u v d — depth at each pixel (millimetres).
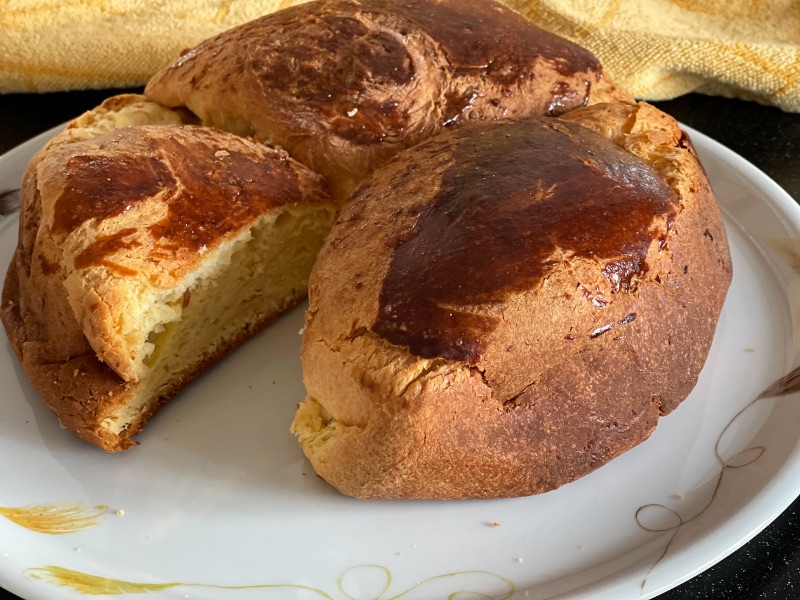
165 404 259
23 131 375
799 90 377
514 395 214
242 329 276
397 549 219
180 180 254
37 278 250
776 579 217
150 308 242
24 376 264
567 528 223
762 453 235
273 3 379
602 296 218
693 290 239
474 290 210
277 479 238
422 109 279
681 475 234
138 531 224
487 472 217
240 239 258
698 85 394
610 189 231
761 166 367
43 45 367
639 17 387
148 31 369
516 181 231
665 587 203
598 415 223
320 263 239
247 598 208
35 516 225
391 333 210
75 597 203
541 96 288
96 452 245
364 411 212
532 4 381
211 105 292
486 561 216
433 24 292
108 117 300
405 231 228
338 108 276
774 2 391
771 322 278
